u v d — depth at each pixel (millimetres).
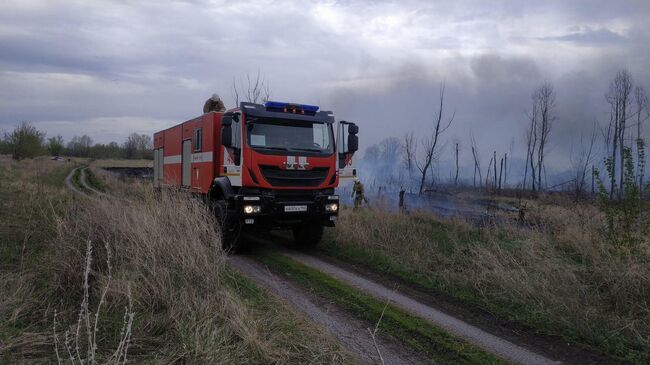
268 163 9109
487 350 4754
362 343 4844
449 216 13117
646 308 5566
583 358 4621
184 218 6758
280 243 10859
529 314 5781
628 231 7051
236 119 9148
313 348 4418
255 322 4648
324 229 11555
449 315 5824
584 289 6133
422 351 4688
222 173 9812
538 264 6898
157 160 15820
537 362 4508
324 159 9766
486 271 6988
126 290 4918
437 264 8211
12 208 10719
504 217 11742
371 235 10148
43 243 7008
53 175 34812
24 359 3684
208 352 3904
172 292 4992
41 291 5141
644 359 4586
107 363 3527
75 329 4215
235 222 9328
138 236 5855
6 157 54500
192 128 11711
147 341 4234
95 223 6297
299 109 9789
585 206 10812
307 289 6785
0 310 4449
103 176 37062
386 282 7359
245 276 7109
